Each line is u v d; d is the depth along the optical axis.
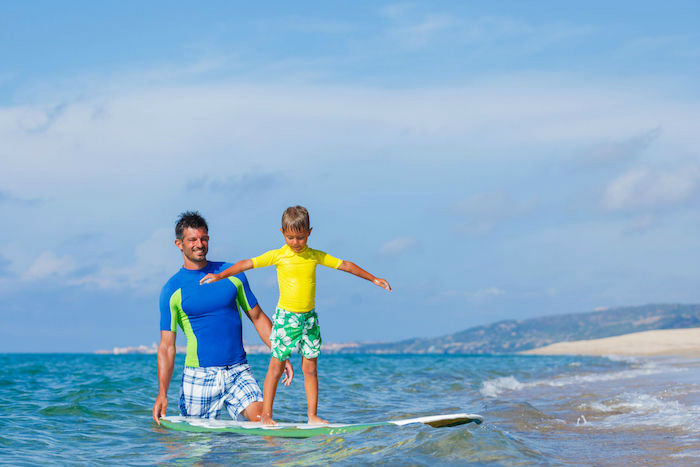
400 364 21.39
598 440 4.67
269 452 4.32
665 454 4.00
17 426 5.55
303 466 3.72
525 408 6.57
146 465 4.01
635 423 5.43
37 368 17.53
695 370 13.73
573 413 6.39
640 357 28.41
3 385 10.00
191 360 5.70
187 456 4.27
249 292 5.86
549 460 3.66
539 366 20.12
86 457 4.28
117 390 8.73
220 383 5.64
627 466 3.66
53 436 5.10
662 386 9.20
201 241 5.59
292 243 5.14
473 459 3.63
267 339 5.88
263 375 13.12
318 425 5.18
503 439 4.08
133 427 5.57
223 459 4.13
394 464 3.58
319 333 5.45
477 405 7.58
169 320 5.64
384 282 5.35
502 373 15.44
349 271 5.36
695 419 5.46
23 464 4.02
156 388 9.30
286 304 5.24
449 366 19.80
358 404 7.91
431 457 3.72
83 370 16.25
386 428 4.86
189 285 5.60
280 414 6.73
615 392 8.66
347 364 21.02
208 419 5.55
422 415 6.57
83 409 6.66
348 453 4.02
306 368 5.50
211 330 5.64
